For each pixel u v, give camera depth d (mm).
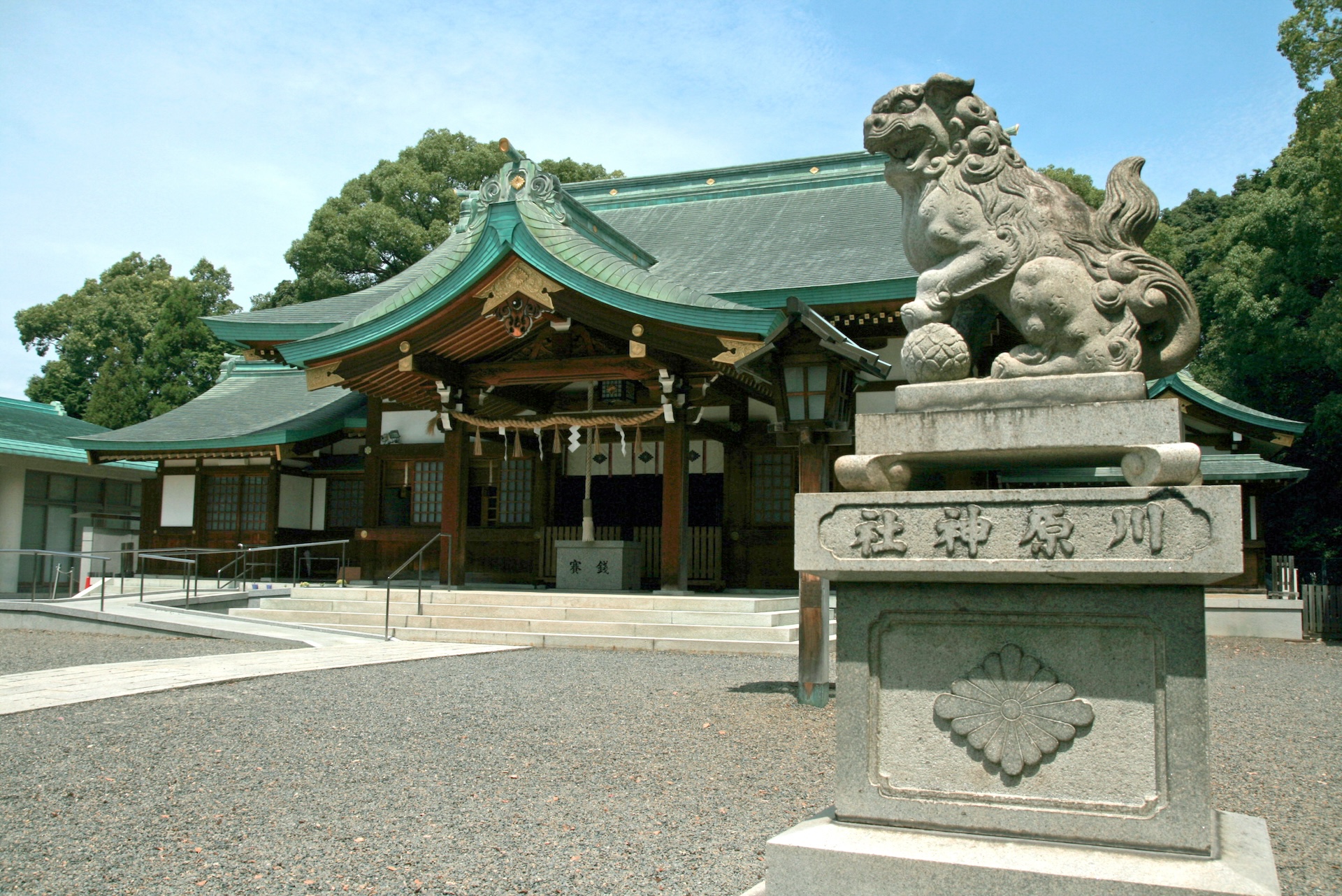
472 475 20250
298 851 4520
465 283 14758
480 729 7184
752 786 5652
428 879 4156
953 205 3695
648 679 9766
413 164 36844
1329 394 24484
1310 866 4355
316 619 14945
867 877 3080
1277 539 27594
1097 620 3143
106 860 4375
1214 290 26812
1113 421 3242
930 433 3484
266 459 22734
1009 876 2926
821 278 17281
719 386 15906
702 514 18828
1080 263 3586
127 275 45844
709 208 23359
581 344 15977
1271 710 8664
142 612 14750
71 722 7266
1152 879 2822
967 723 3260
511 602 14633
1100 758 3125
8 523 24156
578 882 4109
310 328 19047
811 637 8312
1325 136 19953
